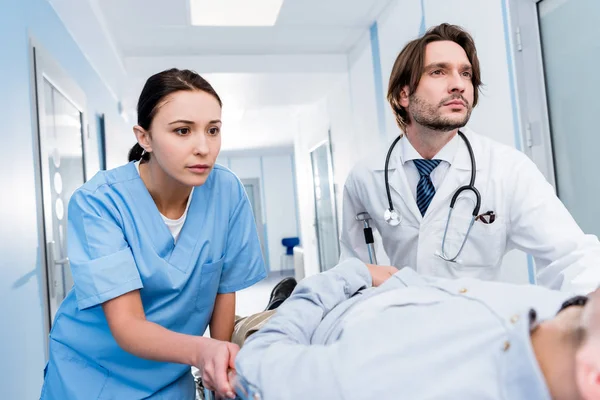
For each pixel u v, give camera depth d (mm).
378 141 2752
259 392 478
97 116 2777
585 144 1479
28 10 1649
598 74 1411
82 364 828
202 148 697
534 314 433
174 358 642
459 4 1906
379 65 2689
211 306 898
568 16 1514
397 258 1241
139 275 754
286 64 3182
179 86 693
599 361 369
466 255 1097
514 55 1646
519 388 395
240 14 2559
